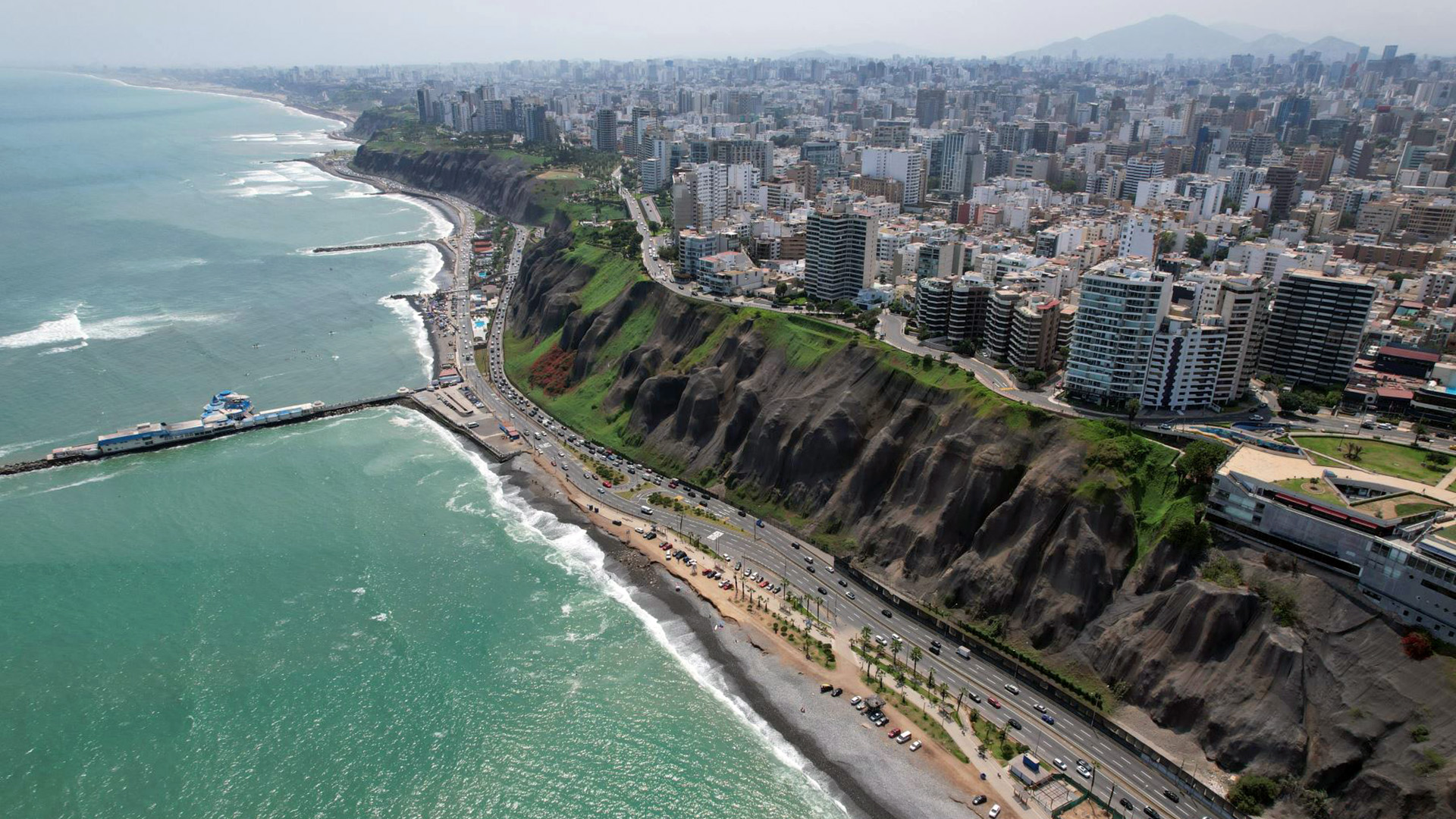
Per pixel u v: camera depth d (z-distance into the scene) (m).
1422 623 134.62
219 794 137.25
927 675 164.62
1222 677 144.25
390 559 199.12
